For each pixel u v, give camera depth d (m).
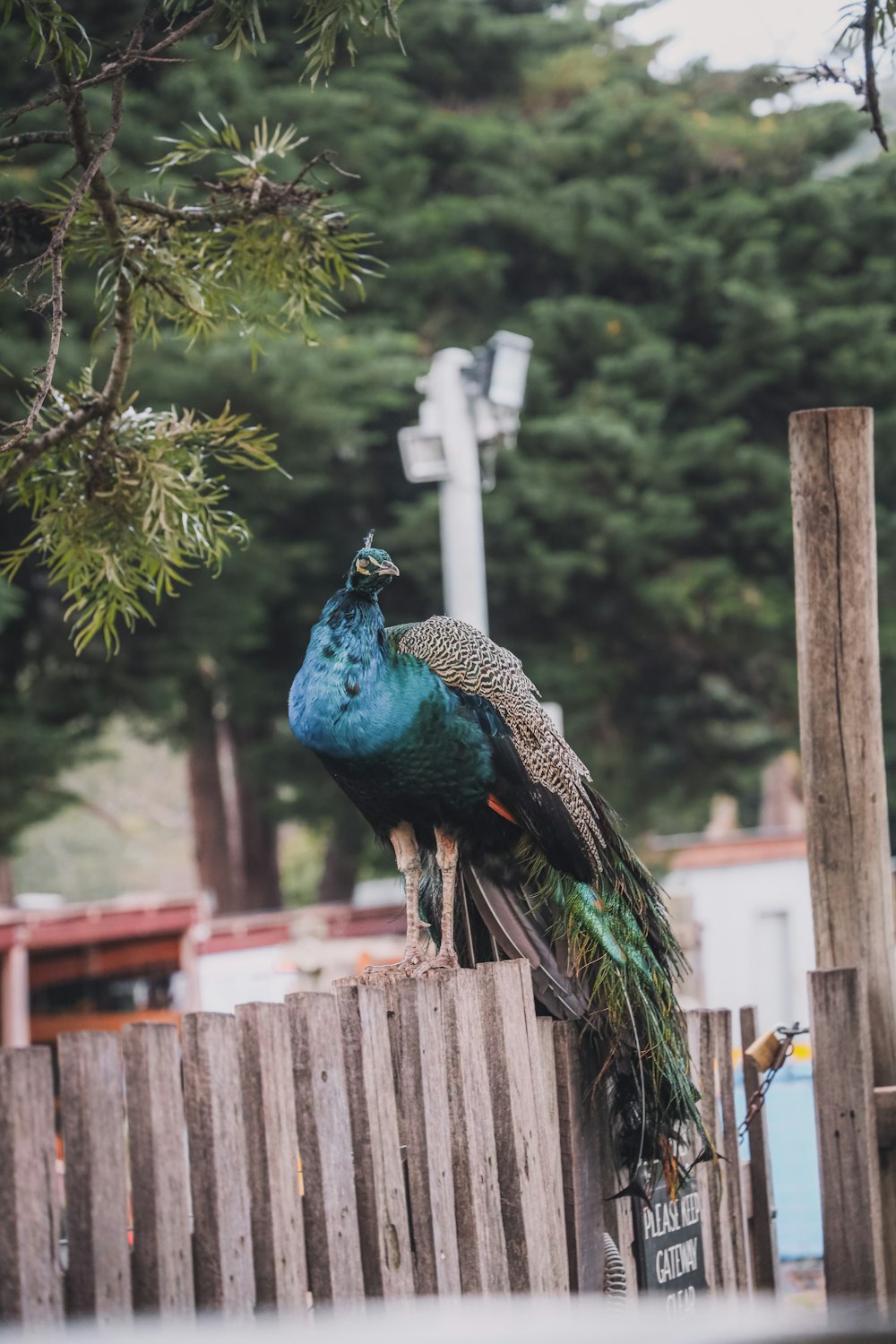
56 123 14.66
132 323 5.50
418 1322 2.02
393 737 5.03
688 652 26.89
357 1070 4.07
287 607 24.61
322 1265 3.82
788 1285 9.09
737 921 22.59
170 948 18.72
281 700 24.95
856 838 6.07
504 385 15.39
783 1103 9.32
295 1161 3.76
